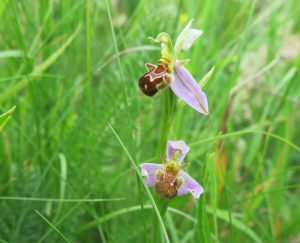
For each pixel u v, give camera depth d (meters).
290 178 0.22
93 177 0.17
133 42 0.20
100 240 0.18
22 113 0.18
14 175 0.17
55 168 0.17
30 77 0.17
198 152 0.20
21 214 0.16
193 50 0.21
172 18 0.21
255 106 0.23
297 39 0.23
